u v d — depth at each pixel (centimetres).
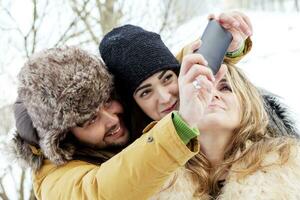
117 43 134
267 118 131
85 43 306
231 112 126
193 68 96
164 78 130
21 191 264
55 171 126
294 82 402
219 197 123
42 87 122
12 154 137
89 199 105
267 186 118
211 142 126
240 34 123
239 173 121
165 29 340
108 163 104
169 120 98
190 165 128
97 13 321
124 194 99
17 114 132
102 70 127
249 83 136
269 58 466
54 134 124
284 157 120
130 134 137
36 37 298
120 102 135
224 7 649
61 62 123
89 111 124
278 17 630
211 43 113
